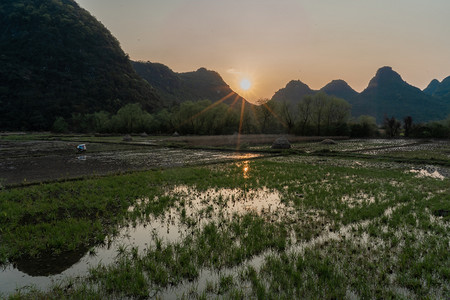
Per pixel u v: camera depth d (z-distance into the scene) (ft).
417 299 15.55
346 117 222.69
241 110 273.75
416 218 28.71
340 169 60.75
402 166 66.54
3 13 540.52
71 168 64.69
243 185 45.50
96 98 459.32
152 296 16.26
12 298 15.94
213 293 16.55
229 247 22.36
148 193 40.14
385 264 19.35
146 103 515.50
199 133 252.83
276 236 24.39
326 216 29.76
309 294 16.12
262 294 15.96
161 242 23.56
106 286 17.08
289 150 103.96
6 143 149.48
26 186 45.73
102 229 26.53
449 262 19.29
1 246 22.49
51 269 19.47
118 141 161.07
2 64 444.14
